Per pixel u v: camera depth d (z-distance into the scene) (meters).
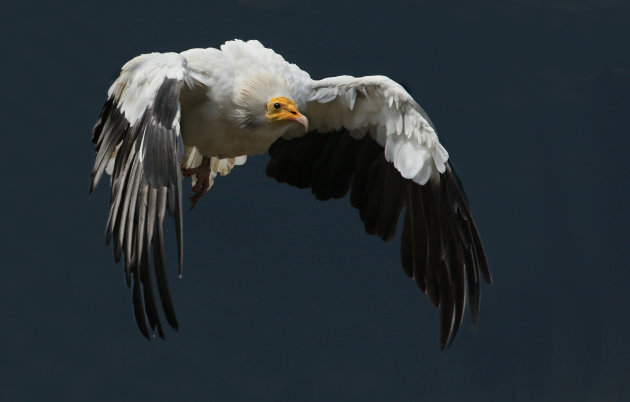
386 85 12.31
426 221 12.91
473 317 12.77
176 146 10.59
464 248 12.75
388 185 13.10
